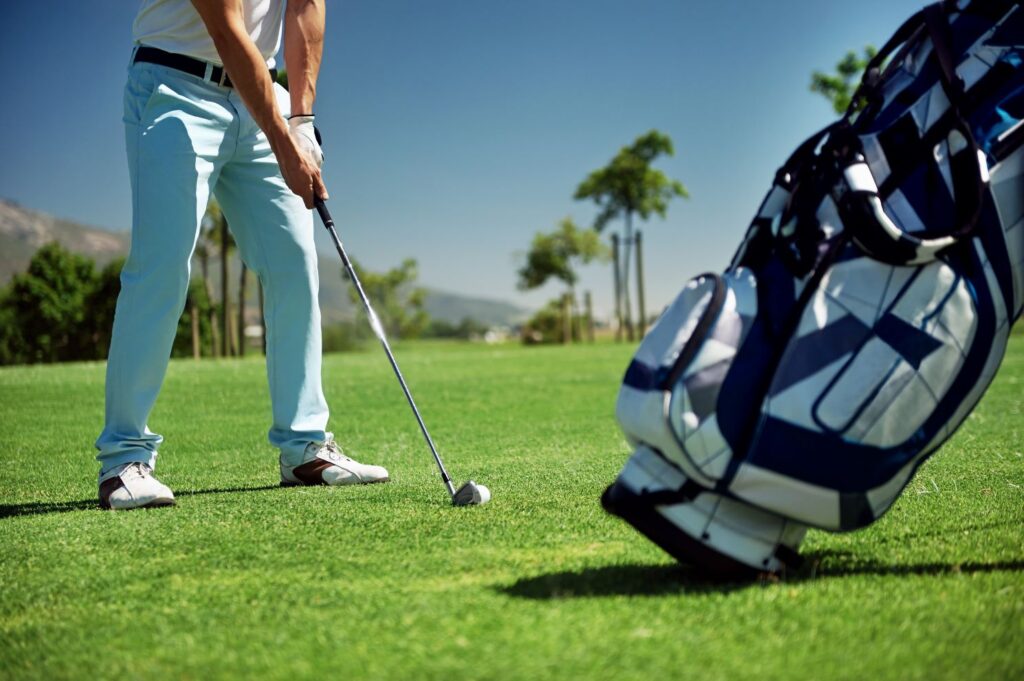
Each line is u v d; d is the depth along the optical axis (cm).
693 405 178
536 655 153
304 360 364
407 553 230
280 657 159
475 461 409
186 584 210
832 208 188
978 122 193
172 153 330
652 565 212
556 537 244
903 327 183
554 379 895
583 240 4572
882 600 179
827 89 2280
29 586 213
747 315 183
